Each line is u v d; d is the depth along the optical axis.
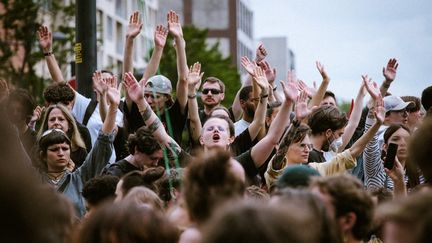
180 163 9.05
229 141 8.85
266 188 9.04
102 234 4.72
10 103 9.99
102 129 9.34
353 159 9.46
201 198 5.20
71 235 4.82
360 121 13.02
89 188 7.80
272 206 3.38
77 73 12.20
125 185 7.42
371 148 10.54
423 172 5.27
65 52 33.38
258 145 8.68
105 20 61.56
